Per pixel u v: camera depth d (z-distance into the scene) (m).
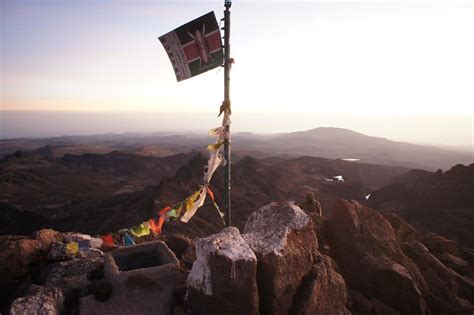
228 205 10.23
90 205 95.50
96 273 10.12
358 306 9.99
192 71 10.09
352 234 11.17
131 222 67.62
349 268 10.91
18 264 11.55
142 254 10.81
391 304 10.17
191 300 8.26
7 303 10.96
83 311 8.51
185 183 87.25
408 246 12.62
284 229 8.81
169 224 57.16
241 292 7.83
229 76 9.76
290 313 8.25
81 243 12.01
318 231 12.04
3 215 83.44
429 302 10.66
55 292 8.84
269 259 8.20
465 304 10.82
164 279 9.28
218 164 10.20
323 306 8.63
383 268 10.23
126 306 8.69
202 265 8.10
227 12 9.45
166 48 10.17
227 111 9.94
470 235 57.78
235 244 8.21
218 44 9.71
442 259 13.79
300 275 8.63
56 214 89.75
